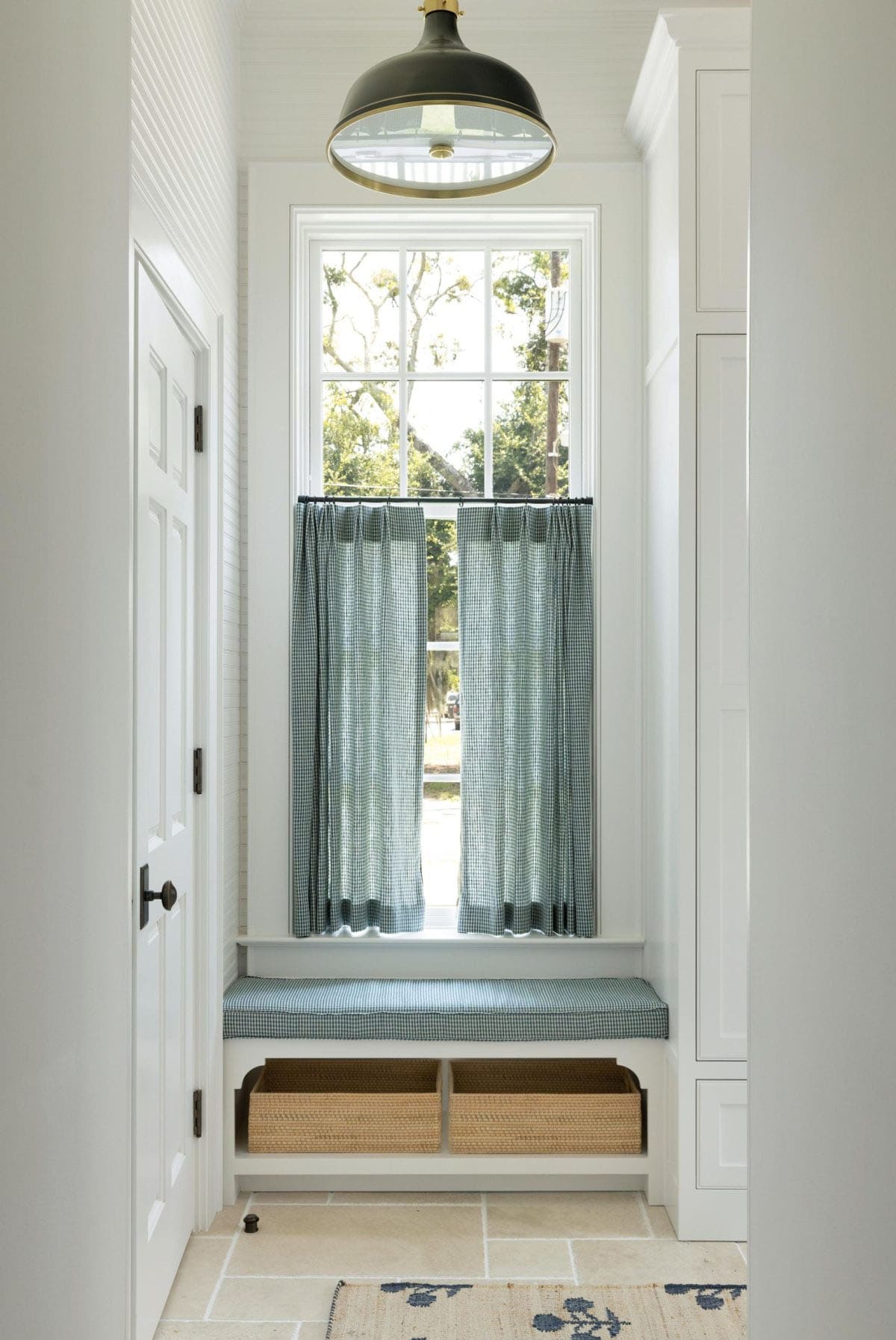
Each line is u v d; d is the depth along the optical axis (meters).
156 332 2.24
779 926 1.28
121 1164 1.25
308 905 3.20
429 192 2.36
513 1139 2.90
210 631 2.75
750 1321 1.40
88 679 1.10
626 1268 2.55
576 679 3.26
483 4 3.24
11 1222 0.86
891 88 0.94
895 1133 0.92
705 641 2.76
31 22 0.89
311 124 3.28
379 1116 2.90
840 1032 1.06
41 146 0.92
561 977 3.26
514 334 3.46
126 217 1.26
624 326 3.28
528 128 2.10
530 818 3.31
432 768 3.41
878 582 0.96
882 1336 0.95
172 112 2.33
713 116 2.75
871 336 0.98
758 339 1.38
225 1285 2.47
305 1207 2.86
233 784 3.13
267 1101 2.89
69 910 1.03
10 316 0.84
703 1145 2.72
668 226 2.92
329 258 3.45
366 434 3.44
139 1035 2.11
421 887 3.26
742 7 3.06
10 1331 0.85
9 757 0.85
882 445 0.96
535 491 3.45
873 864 0.97
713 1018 2.74
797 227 1.21
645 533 3.24
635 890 3.27
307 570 3.23
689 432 2.76
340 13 3.22
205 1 2.72
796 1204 1.21
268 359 3.26
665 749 2.96
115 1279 1.21
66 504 1.01
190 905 2.66
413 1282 2.48
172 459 2.45
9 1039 0.85
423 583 3.28
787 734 1.25
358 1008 2.90
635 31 3.28
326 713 3.22
